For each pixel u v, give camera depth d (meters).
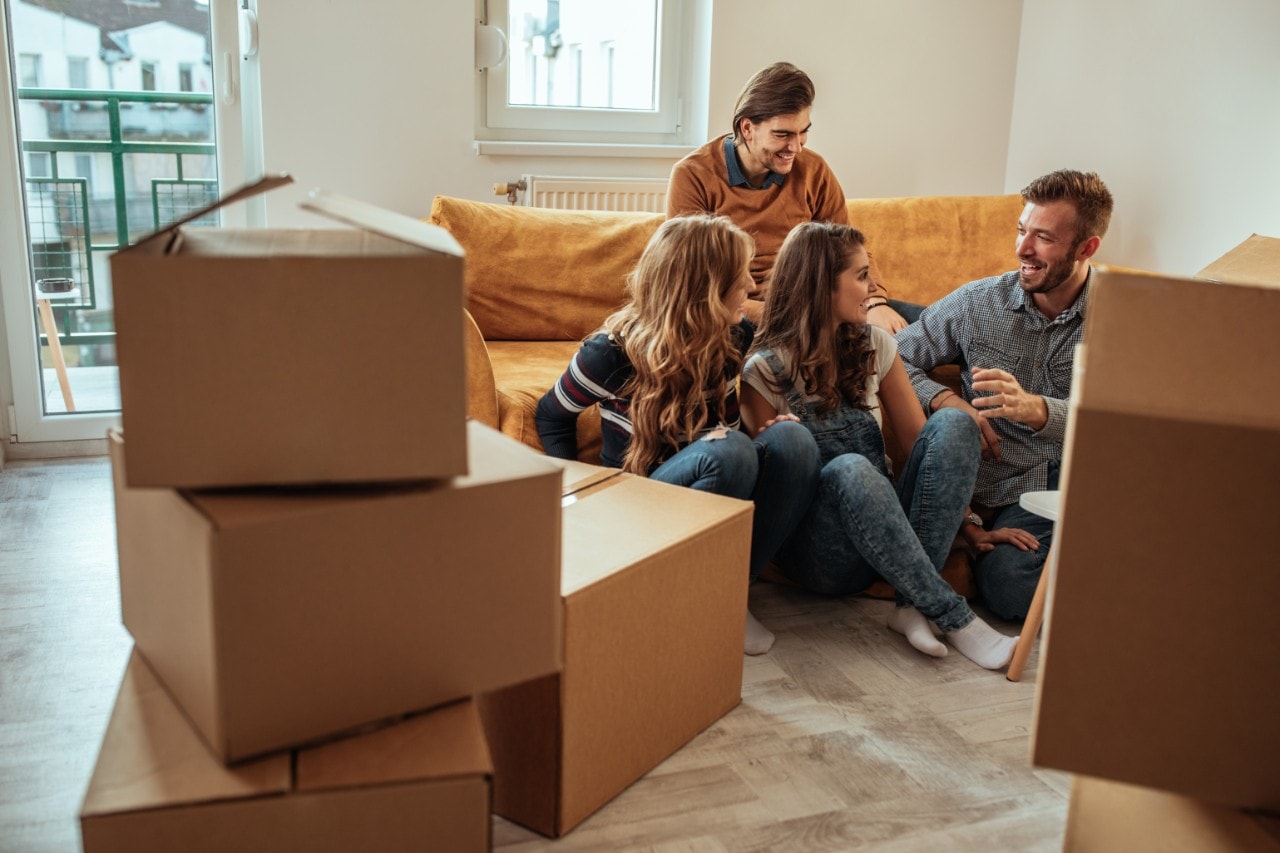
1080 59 3.51
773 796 1.54
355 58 3.12
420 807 1.02
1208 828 1.00
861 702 1.82
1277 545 0.91
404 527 1.04
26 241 2.97
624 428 1.97
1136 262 3.35
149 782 0.98
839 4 3.54
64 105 3.05
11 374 3.01
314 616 1.00
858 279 2.05
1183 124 3.14
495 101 3.45
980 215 3.10
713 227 1.86
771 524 1.97
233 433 1.00
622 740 1.51
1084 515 0.94
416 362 1.02
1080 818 1.14
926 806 1.54
